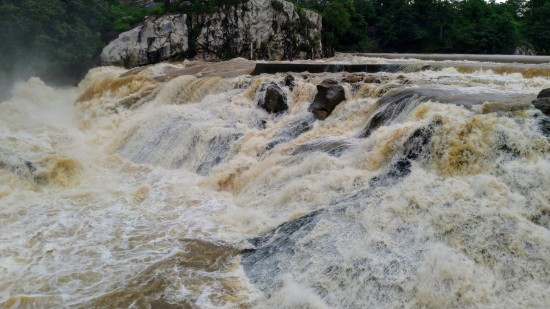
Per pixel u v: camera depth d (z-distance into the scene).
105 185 12.28
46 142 15.87
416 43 65.38
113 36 31.14
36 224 9.64
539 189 7.24
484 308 5.75
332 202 8.76
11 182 11.70
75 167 12.86
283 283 7.02
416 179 8.22
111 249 8.50
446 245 6.80
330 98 13.91
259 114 15.62
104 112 19.33
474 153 8.13
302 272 7.17
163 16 31.98
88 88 23.80
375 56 47.09
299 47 39.97
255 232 8.91
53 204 10.80
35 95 23.39
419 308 6.08
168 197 11.33
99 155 15.32
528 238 6.49
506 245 6.50
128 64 30.52
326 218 8.20
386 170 9.06
